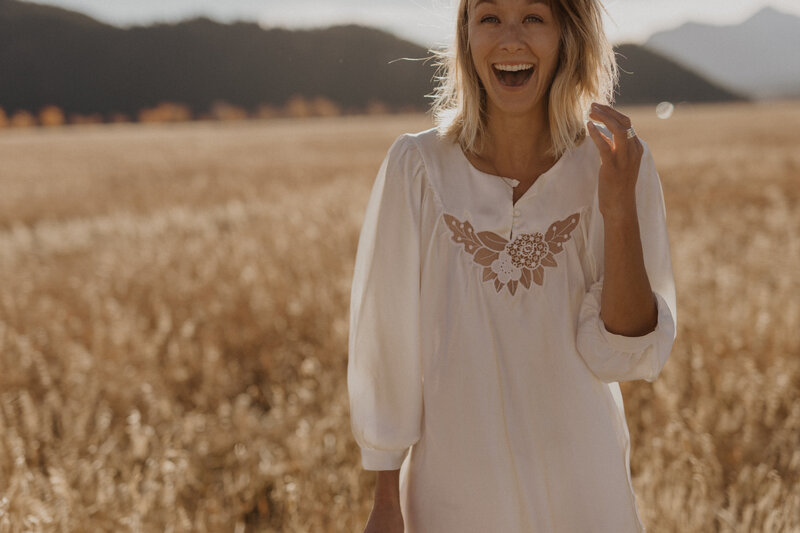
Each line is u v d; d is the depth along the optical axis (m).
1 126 107.56
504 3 1.63
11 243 10.30
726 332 4.83
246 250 8.18
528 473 1.65
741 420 3.71
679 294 5.87
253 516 3.32
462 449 1.66
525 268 1.66
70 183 20.94
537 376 1.66
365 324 1.75
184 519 2.85
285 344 5.28
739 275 6.55
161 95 118.38
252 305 5.89
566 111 1.70
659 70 136.00
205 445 3.76
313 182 19.06
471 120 1.69
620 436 1.77
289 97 120.75
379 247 1.73
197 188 18.25
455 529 1.67
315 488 3.19
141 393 4.34
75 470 3.22
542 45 1.64
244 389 4.77
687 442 3.36
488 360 1.65
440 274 1.69
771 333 4.80
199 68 122.31
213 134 53.12
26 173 24.30
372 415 1.75
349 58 126.25
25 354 4.84
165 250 8.43
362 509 3.01
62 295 6.98
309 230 9.09
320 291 6.18
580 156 1.70
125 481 3.27
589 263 1.71
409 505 1.76
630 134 1.52
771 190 13.07
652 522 2.76
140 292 6.75
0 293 6.79
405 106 120.38
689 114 66.50
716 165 18.77
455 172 1.70
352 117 112.38
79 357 4.71
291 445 3.53
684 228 9.91
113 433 3.89
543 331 1.66
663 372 4.29
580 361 1.67
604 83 1.80
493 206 1.67
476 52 1.65
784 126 40.22
